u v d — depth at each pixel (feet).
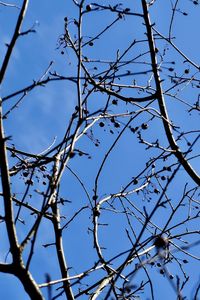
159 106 19.48
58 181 13.30
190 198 18.93
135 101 19.21
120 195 19.17
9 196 12.78
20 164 19.22
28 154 19.04
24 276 12.39
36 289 12.38
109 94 18.49
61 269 17.24
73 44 19.35
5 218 12.70
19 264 12.44
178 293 12.11
